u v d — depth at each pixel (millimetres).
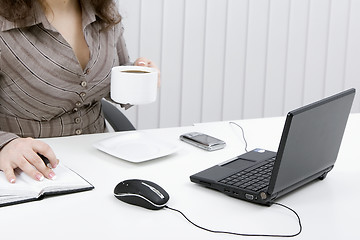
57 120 2273
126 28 3209
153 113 3385
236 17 3371
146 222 1540
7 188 1625
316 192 1762
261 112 3561
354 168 1967
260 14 3406
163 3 3236
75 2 2236
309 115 1610
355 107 3721
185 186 1774
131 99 1977
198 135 2164
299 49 3521
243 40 3416
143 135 2160
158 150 2029
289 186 1685
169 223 1539
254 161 1907
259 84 3512
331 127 1756
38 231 1474
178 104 3408
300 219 1585
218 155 2037
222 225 1537
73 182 1701
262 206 1657
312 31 3514
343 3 3516
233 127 2346
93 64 2232
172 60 3336
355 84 3670
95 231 1484
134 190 1616
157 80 2049
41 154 1763
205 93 3434
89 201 1650
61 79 2152
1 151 1774
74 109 2271
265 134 2277
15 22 2049
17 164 1712
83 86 2205
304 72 3568
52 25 2150
